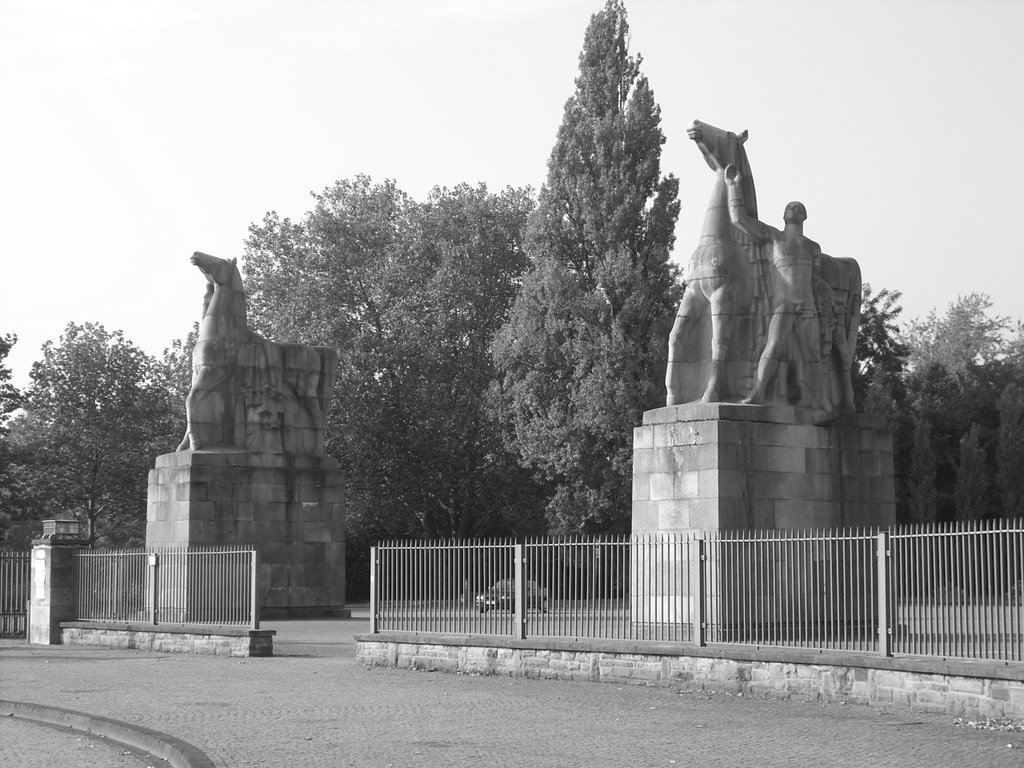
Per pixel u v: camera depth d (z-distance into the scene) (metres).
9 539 85.31
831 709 19.72
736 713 19.45
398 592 27.41
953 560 19.64
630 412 53.22
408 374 67.94
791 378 28.36
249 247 71.62
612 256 54.75
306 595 44.44
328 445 67.62
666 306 55.41
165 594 34.34
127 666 28.00
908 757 15.66
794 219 28.86
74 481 75.69
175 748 16.58
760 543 25.41
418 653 26.30
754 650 21.41
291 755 16.11
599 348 53.94
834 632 22.83
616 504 54.09
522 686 23.09
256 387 44.56
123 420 76.25
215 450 43.84
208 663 28.48
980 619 19.22
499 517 69.50
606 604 25.11
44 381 75.88
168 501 43.78
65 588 35.66
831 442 28.25
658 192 56.12
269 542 44.03
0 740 18.61
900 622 20.98
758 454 27.33
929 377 72.12
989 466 68.44
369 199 71.19
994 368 75.25
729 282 28.36
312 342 68.00
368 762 15.61
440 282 67.94
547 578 25.45
